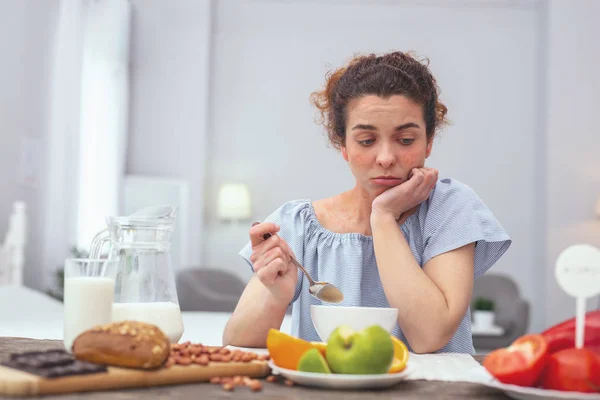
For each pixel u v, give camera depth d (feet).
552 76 19.62
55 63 15.39
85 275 3.13
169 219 3.49
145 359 2.57
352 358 2.66
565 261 2.75
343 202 4.74
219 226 20.02
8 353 3.31
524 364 2.51
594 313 2.82
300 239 4.64
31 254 14.99
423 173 4.13
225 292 16.81
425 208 4.53
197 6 19.70
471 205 4.43
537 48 20.36
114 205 16.66
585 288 2.71
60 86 15.33
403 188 4.10
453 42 20.45
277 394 2.50
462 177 20.22
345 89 4.20
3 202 14.26
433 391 2.66
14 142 14.52
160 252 3.49
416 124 4.08
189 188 19.29
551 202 19.36
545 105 19.66
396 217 4.31
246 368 2.84
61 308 10.24
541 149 19.80
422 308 3.89
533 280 20.02
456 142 20.25
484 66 20.39
